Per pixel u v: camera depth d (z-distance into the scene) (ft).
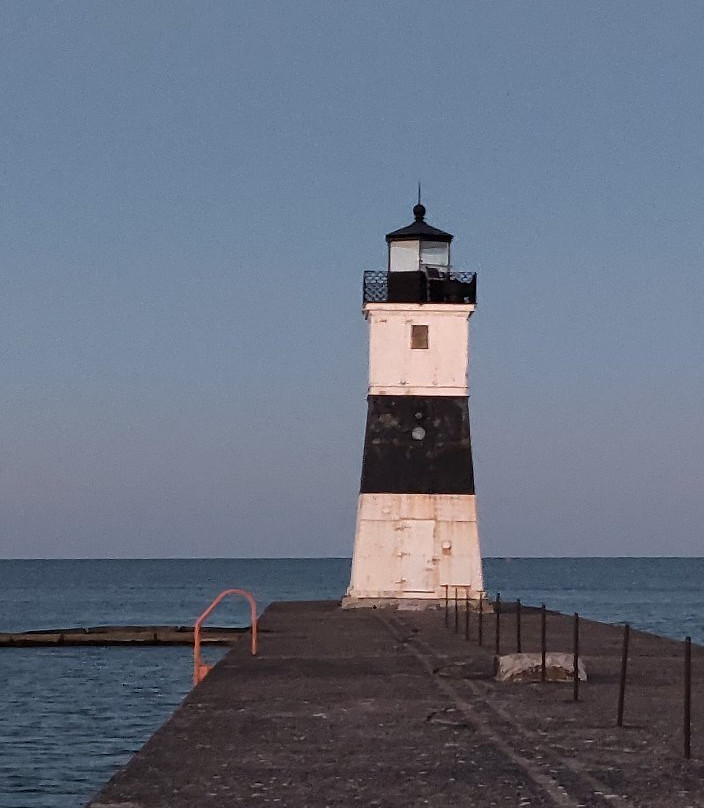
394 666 123.85
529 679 108.78
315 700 97.30
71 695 223.71
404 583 222.69
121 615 560.20
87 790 141.49
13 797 137.49
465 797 62.18
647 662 129.49
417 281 224.33
